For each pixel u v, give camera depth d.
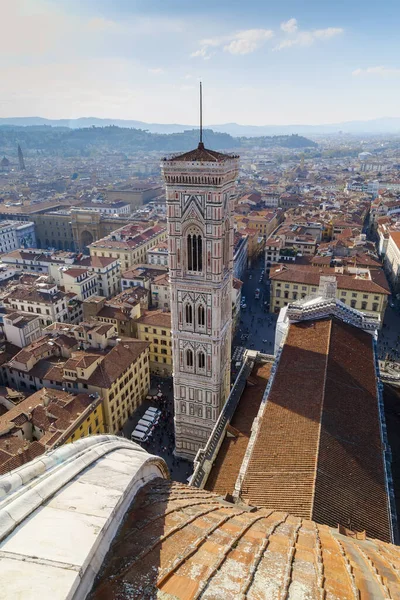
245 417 69.38
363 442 49.72
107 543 15.53
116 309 130.25
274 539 18.92
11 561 13.43
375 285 147.50
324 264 173.50
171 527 17.56
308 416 51.72
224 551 16.55
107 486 18.27
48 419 82.81
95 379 94.25
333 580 15.83
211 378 82.94
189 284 76.12
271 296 164.00
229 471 57.78
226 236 77.88
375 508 41.78
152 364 127.62
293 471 44.03
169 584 14.16
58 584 12.64
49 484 17.56
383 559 20.84
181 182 69.56
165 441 98.50
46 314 134.00
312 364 63.47
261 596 13.98
